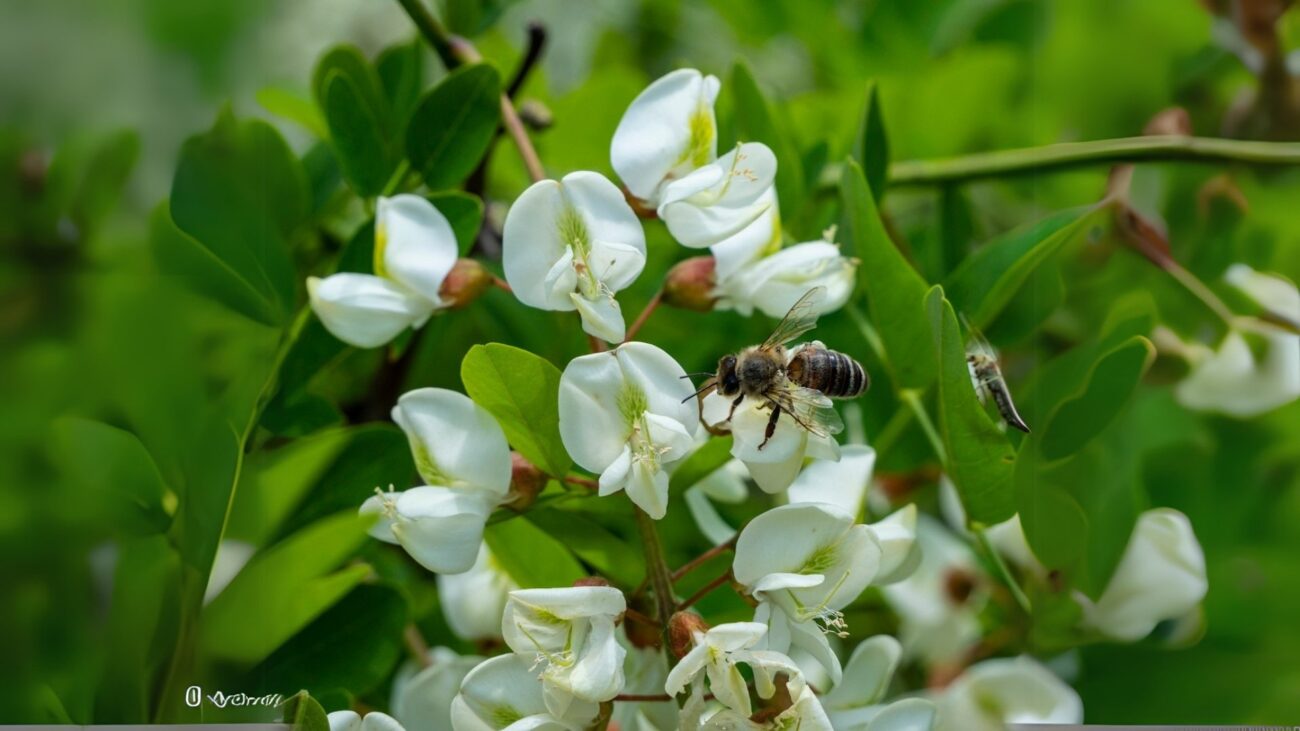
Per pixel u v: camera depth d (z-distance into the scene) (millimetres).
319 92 417
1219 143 424
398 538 372
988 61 465
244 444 389
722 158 382
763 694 359
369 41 496
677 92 382
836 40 482
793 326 390
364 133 408
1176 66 483
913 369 400
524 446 370
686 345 427
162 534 389
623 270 369
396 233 387
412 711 383
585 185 369
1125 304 423
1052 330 453
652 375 364
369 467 389
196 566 379
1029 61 483
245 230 408
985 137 478
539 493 374
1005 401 396
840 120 462
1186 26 481
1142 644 435
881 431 422
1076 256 452
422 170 404
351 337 388
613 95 448
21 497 410
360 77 416
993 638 429
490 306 418
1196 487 450
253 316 406
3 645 405
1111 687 436
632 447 365
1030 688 413
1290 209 466
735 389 378
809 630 366
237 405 395
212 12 475
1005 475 386
